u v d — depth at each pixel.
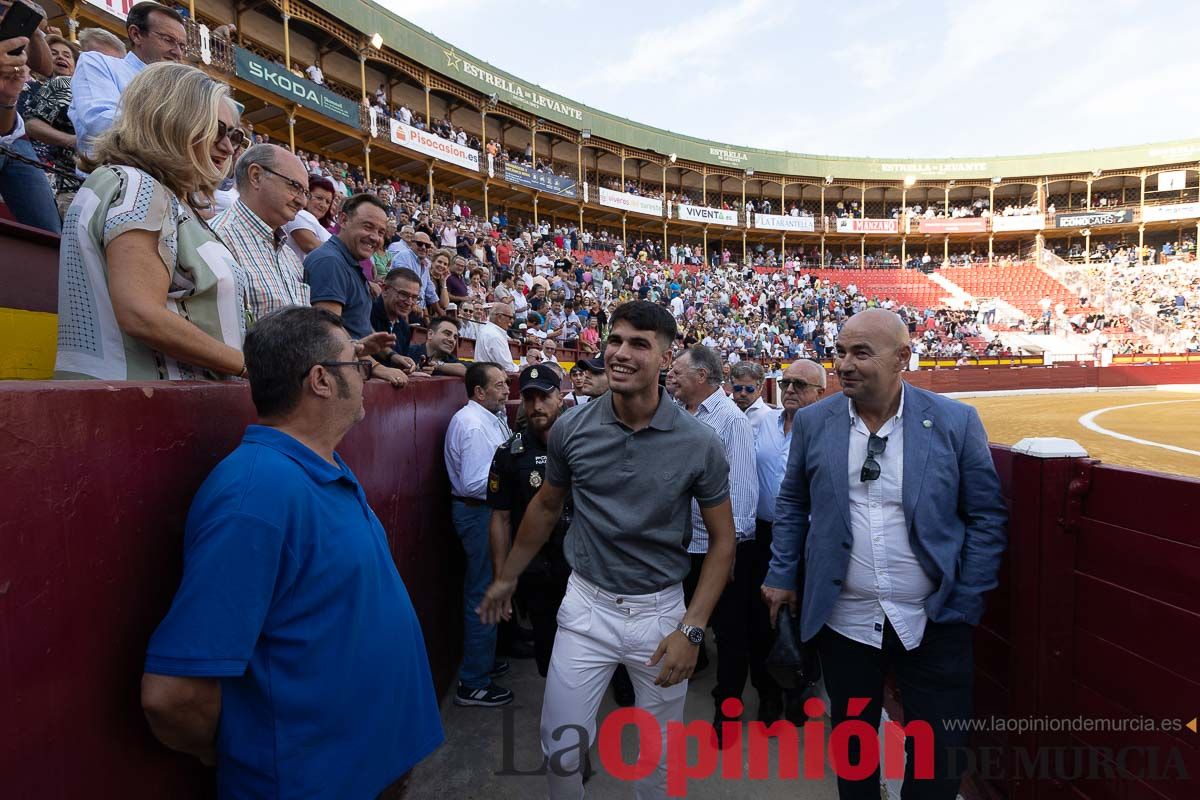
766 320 29.58
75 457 0.88
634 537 1.86
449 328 4.51
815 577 2.02
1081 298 35.75
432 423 3.08
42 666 0.81
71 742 0.86
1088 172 41.41
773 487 3.12
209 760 1.07
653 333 1.75
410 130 21.77
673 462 1.84
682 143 36.94
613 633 1.92
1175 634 1.54
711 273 33.34
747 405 3.64
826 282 37.94
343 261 2.83
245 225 1.94
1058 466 1.87
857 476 1.97
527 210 32.03
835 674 2.05
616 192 32.88
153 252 1.27
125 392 0.99
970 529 1.92
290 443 1.17
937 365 28.19
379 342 2.17
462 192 28.22
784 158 40.75
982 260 43.12
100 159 1.38
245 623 0.97
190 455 1.17
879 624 1.94
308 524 1.09
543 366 2.74
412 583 2.66
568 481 2.10
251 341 1.21
